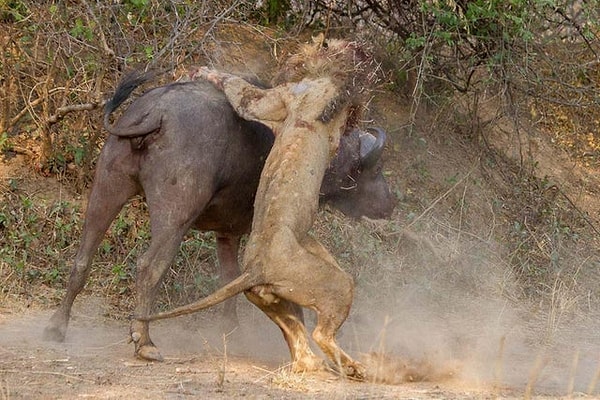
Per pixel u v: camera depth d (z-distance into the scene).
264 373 10.11
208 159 10.65
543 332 13.83
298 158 9.96
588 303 15.41
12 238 13.74
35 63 14.77
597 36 18.47
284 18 17.33
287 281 9.56
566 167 19.61
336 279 9.61
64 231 14.05
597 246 17.47
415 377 10.23
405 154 17.81
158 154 10.52
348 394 9.20
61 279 13.45
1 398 8.55
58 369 9.84
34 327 11.79
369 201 13.00
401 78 17.70
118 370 9.92
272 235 9.63
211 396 9.00
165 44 14.13
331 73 10.44
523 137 19.59
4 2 14.05
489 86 18.14
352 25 17.28
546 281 15.97
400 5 17.28
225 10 14.84
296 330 9.99
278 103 10.52
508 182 18.25
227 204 11.30
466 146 18.47
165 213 10.48
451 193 17.44
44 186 14.71
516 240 16.88
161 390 9.16
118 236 14.13
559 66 18.23
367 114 17.14
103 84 14.55
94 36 13.93
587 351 12.78
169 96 10.67
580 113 20.52
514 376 10.92
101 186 10.78
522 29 16.03
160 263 10.48
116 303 13.26
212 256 14.36
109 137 10.86
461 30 17.00
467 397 9.48
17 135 15.32
